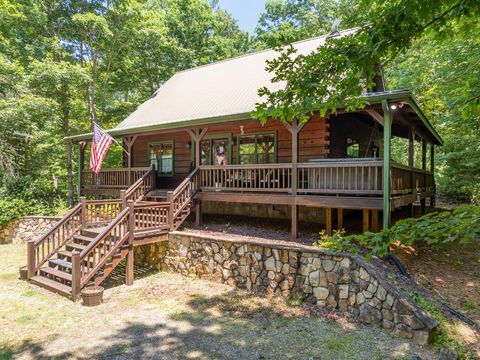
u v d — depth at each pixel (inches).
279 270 256.8
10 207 500.7
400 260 256.4
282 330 201.6
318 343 185.2
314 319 216.2
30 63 601.0
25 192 539.5
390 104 264.5
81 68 621.9
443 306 210.7
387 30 91.0
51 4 645.9
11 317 220.2
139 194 434.9
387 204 260.2
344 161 301.0
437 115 582.6
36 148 650.2
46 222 472.7
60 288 264.4
